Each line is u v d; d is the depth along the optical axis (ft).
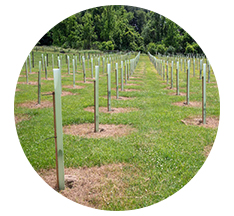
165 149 26.55
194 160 25.93
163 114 35.04
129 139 28.35
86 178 23.16
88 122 32.73
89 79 56.85
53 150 26.94
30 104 38.58
